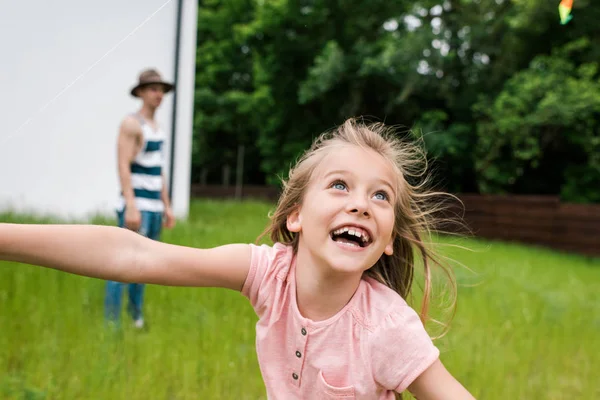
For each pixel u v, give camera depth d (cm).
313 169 183
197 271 178
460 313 537
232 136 2589
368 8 2052
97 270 161
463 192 2005
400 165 199
